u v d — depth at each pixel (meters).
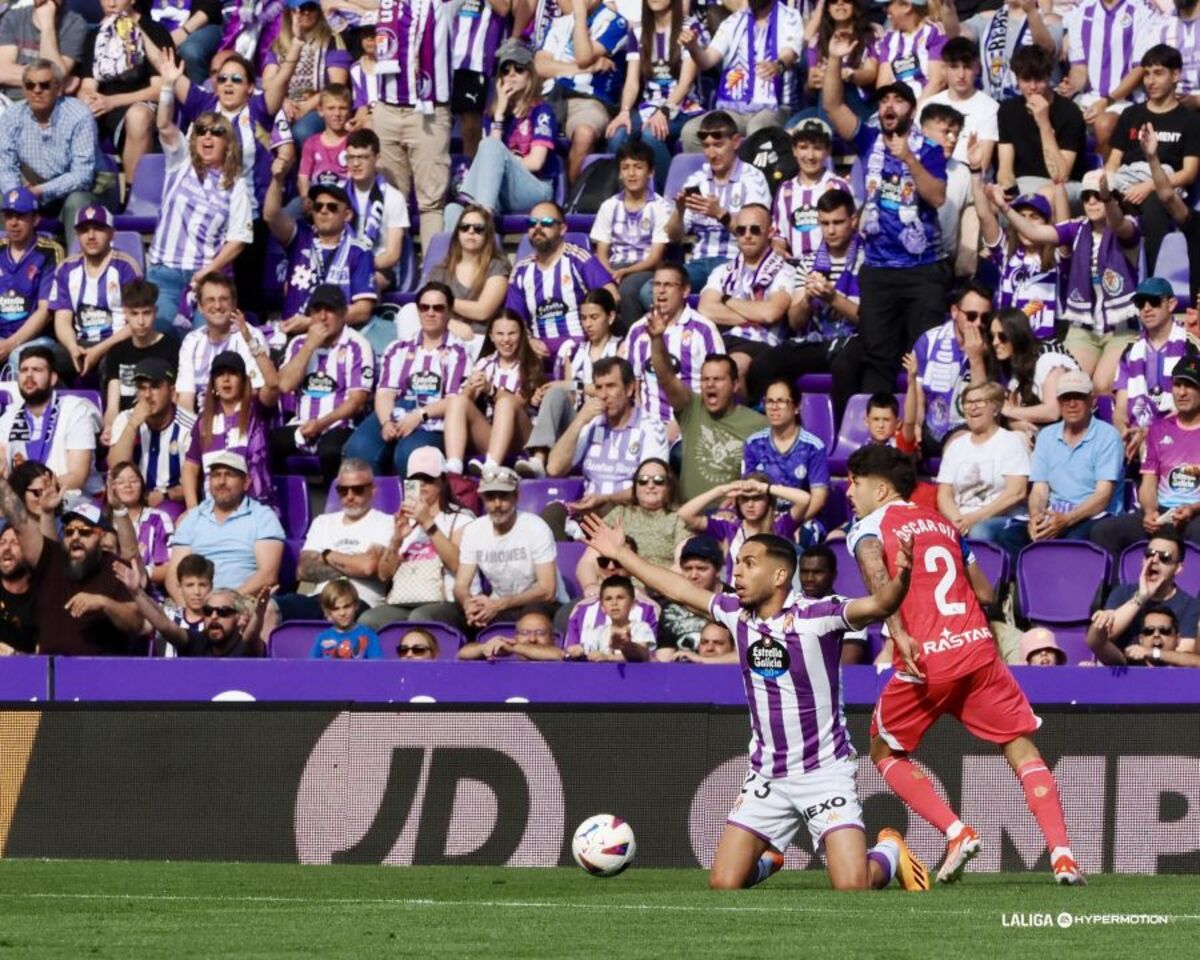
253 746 31.44
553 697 33.09
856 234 42.56
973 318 39.25
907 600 24.80
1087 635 33.09
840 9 45.91
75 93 51.78
